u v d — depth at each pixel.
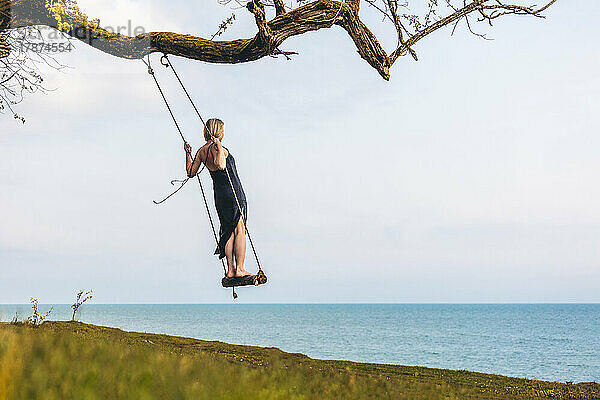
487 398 15.14
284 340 89.31
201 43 8.62
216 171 7.29
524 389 18.30
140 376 7.50
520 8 10.21
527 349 82.56
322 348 76.06
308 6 8.66
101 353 9.51
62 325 19.80
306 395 9.16
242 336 98.00
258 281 7.16
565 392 18.20
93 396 6.28
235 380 8.69
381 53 9.37
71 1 8.47
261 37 8.41
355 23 9.05
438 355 69.94
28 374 6.91
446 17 9.68
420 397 12.64
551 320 192.50
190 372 8.97
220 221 7.33
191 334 99.62
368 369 20.06
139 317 193.50
